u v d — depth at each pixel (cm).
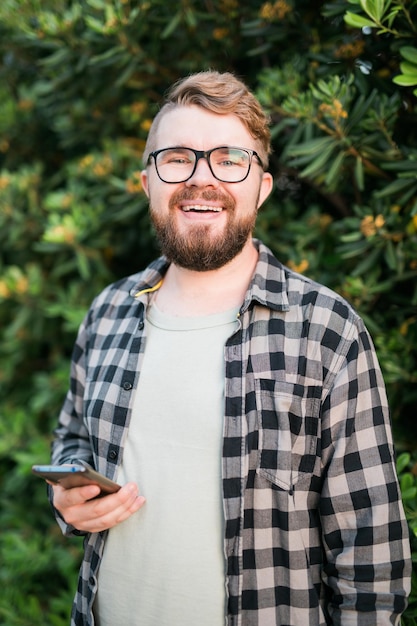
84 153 280
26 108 271
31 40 220
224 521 114
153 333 132
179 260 127
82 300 259
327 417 116
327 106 163
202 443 118
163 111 131
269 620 113
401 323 181
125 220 248
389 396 176
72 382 157
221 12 198
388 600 110
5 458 301
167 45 212
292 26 188
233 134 125
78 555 247
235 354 121
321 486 118
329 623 117
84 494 113
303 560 113
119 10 190
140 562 119
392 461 116
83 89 238
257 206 133
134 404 126
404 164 160
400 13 148
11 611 234
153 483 120
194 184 122
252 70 220
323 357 118
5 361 287
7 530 272
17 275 259
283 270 133
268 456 114
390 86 173
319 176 190
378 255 176
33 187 267
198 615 114
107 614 123
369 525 112
